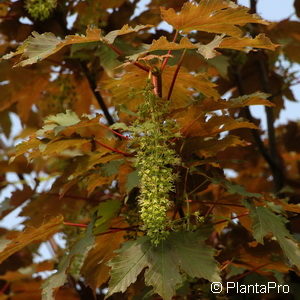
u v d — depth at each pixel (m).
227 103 1.31
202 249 1.27
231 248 1.39
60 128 1.29
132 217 1.36
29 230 1.33
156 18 1.55
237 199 1.39
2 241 1.36
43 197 1.49
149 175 1.25
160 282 1.25
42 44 1.28
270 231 1.31
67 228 1.49
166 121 1.29
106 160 1.34
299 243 1.32
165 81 1.36
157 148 1.26
